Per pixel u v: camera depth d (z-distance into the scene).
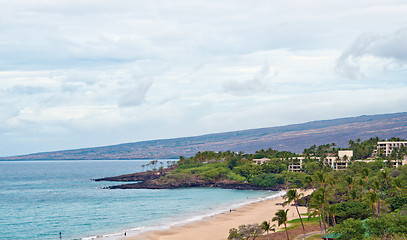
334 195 152.25
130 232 135.50
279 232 120.38
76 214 184.75
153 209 194.50
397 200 120.62
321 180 130.25
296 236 111.62
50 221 166.38
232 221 153.75
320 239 104.88
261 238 113.31
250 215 167.88
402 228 86.19
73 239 127.00
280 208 185.00
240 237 105.62
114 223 156.12
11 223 162.88
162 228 141.38
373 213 107.12
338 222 115.62
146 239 123.75
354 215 112.81
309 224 130.88
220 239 122.25
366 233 90.69
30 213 192.25
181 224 149.12
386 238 84.12
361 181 137.12
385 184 152.38
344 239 94.06
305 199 190.75
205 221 155.00
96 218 170.62
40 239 129.38
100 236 130.50
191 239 122.81
